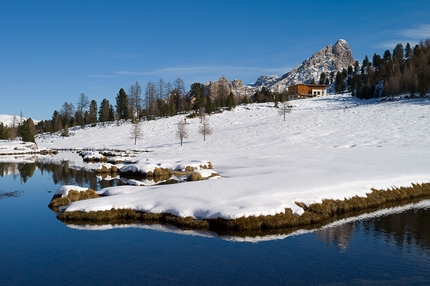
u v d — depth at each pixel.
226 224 12.61
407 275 8.95
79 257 10.32
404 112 59.75
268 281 8.63
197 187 17.11
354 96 104.69
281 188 16.17
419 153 31.83
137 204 15.02
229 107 96.38
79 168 34.56
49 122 122.31
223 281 8.64
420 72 84.56
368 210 15.52
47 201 18.34
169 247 11.04
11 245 11.40
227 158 34.88
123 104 106.50
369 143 41.47
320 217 13.79
